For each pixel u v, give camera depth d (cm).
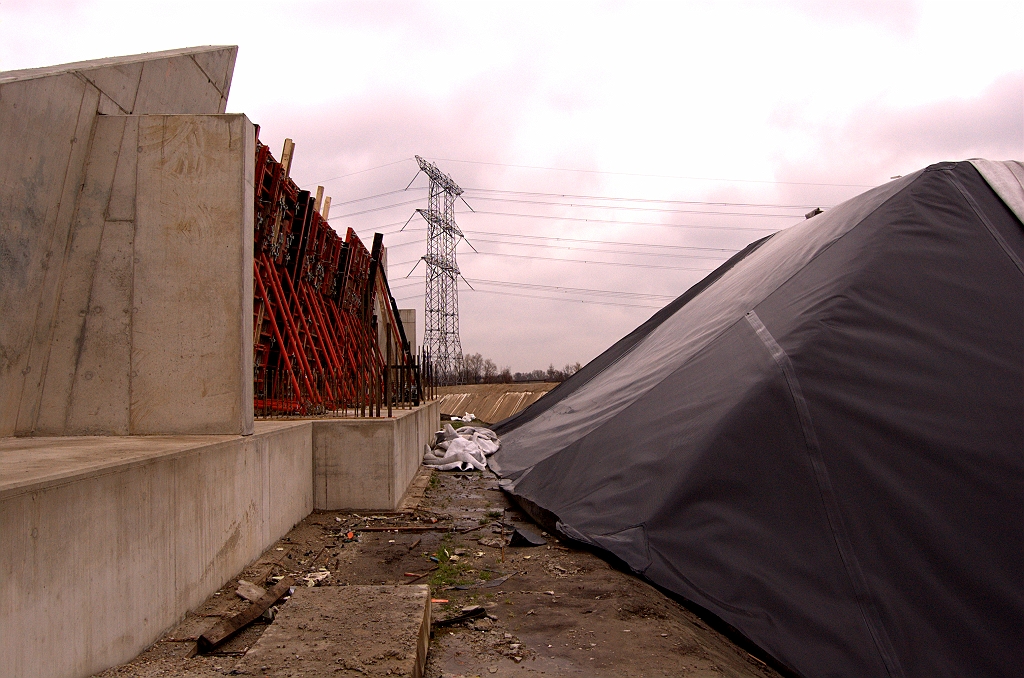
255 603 648
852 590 744
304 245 1753
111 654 491
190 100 1120
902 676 668
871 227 1101
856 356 928
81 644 454
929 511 790
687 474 876
